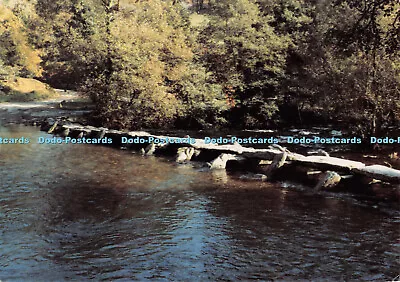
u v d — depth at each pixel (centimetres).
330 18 2053
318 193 1101
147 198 1062
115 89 2108
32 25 5775
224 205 1006
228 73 2356
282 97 2347
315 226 870
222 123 2306
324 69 1964
